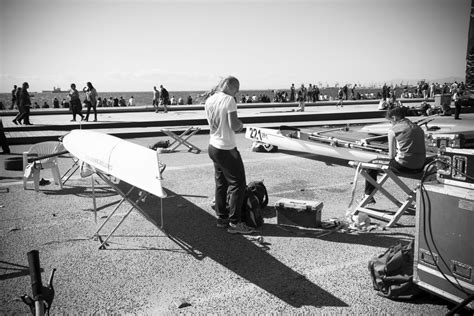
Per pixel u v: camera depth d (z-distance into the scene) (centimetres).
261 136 1045
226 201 516
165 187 729
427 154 710
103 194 680
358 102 3450
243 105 2959
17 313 323
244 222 509
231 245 460
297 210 503
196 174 834
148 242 471
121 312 326
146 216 478
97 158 508
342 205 610
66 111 2330
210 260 421
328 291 354
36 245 466
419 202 316
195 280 378
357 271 392
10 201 642
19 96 1600
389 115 527
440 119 1830
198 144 1255
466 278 288
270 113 2216
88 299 346
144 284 371
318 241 467
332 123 1855
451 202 292
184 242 470
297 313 320
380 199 632
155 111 2447
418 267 322
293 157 1004
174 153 1094
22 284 374
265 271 394
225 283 371
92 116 2122
